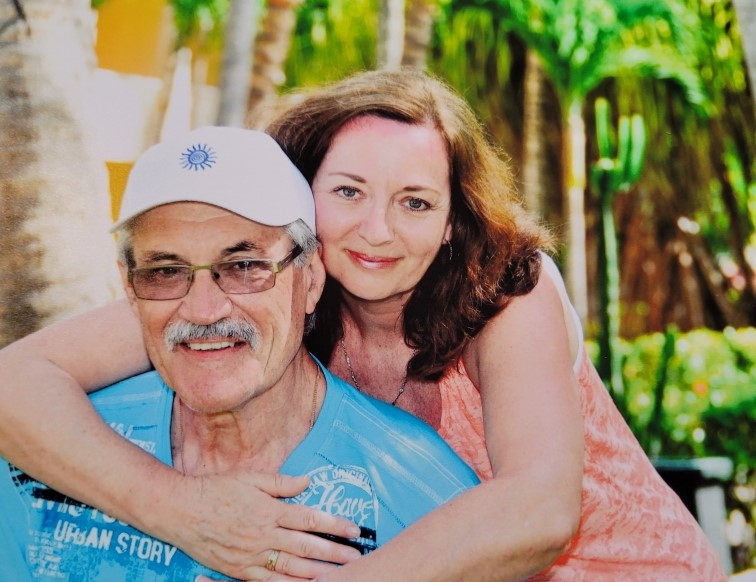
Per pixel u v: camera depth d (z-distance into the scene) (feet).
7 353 8.03
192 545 7.17
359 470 7.46
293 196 7.36
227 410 7.24
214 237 7.03
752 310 36.78
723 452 24.90
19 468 7.54
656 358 29.22
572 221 29.76
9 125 10.55
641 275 38.11
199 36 27.43
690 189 35.14
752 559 22.33
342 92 8.43
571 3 27.61
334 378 7.83
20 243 10.52
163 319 7.14
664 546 9.16
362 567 6.78
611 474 9.04
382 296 8.23
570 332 8.79
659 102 32.68
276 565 7.11
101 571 7.41
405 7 27.76
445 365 8.54
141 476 7.27
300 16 28.48
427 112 8.30
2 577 7.58
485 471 8.89
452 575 6.73
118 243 7.30
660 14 27.68
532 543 6.86
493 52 32.55
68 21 10.97
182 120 27.94
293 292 7.30
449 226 8.54
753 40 18.75
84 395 7.81
